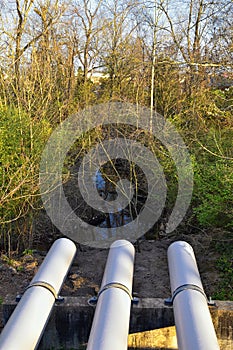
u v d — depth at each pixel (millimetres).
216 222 5168
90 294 4387
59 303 3295
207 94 6918
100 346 2162
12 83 5691
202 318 2426
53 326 3305
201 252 5414
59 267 3291
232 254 4988
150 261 5488
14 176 4980
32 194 5309
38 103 5754
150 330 3297
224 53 6828
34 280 3051
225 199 4848
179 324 2455
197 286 2871
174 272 3152
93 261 5449
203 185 5160
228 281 4594
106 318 2447
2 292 4297
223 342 3242
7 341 2238
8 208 5176
